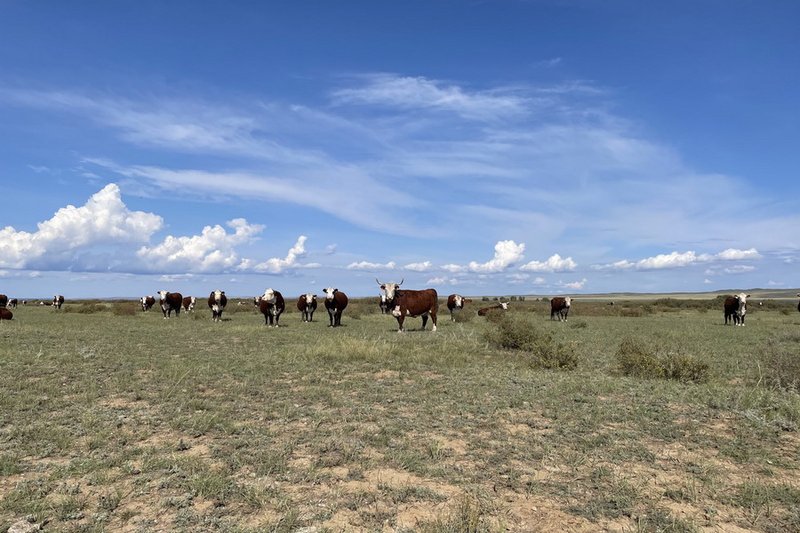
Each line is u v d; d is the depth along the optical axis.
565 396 9.27
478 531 4.10
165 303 35.50
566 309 34.59
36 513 4.38
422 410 8.27
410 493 4.92
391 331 23.12
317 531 4.11
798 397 8.69
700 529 4.27
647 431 7.14
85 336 18.94
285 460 5.77
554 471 5.63
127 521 4.33
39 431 6.73
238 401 8.86
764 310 56.00
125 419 7.50
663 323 32.09
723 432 7.16
